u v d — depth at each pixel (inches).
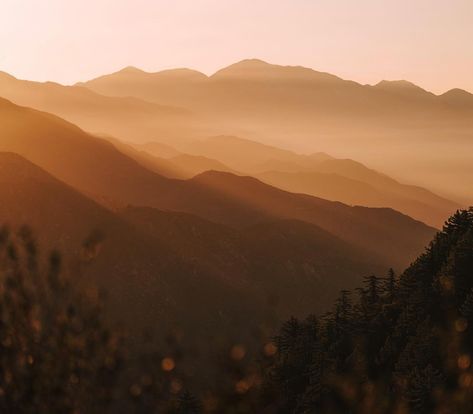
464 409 509.0
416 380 2004.2
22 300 469.7
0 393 474.3
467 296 2775.6
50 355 474.3
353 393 585.6
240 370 496.7
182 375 480.7
